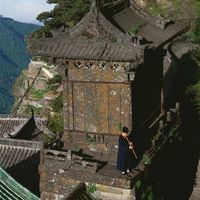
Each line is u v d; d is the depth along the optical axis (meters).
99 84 20.70
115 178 19.02
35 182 28.38
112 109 20.78
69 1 37.94
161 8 49.91
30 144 31.67
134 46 19.11
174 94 36.53
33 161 30.59
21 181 28.50
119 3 24.27
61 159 20.09
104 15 21.92
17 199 20.52
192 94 35.81
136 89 21.28
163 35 24.47
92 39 20.14
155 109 24.69
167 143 24.28
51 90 49.09
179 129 26.94
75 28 20.42
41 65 53.00
